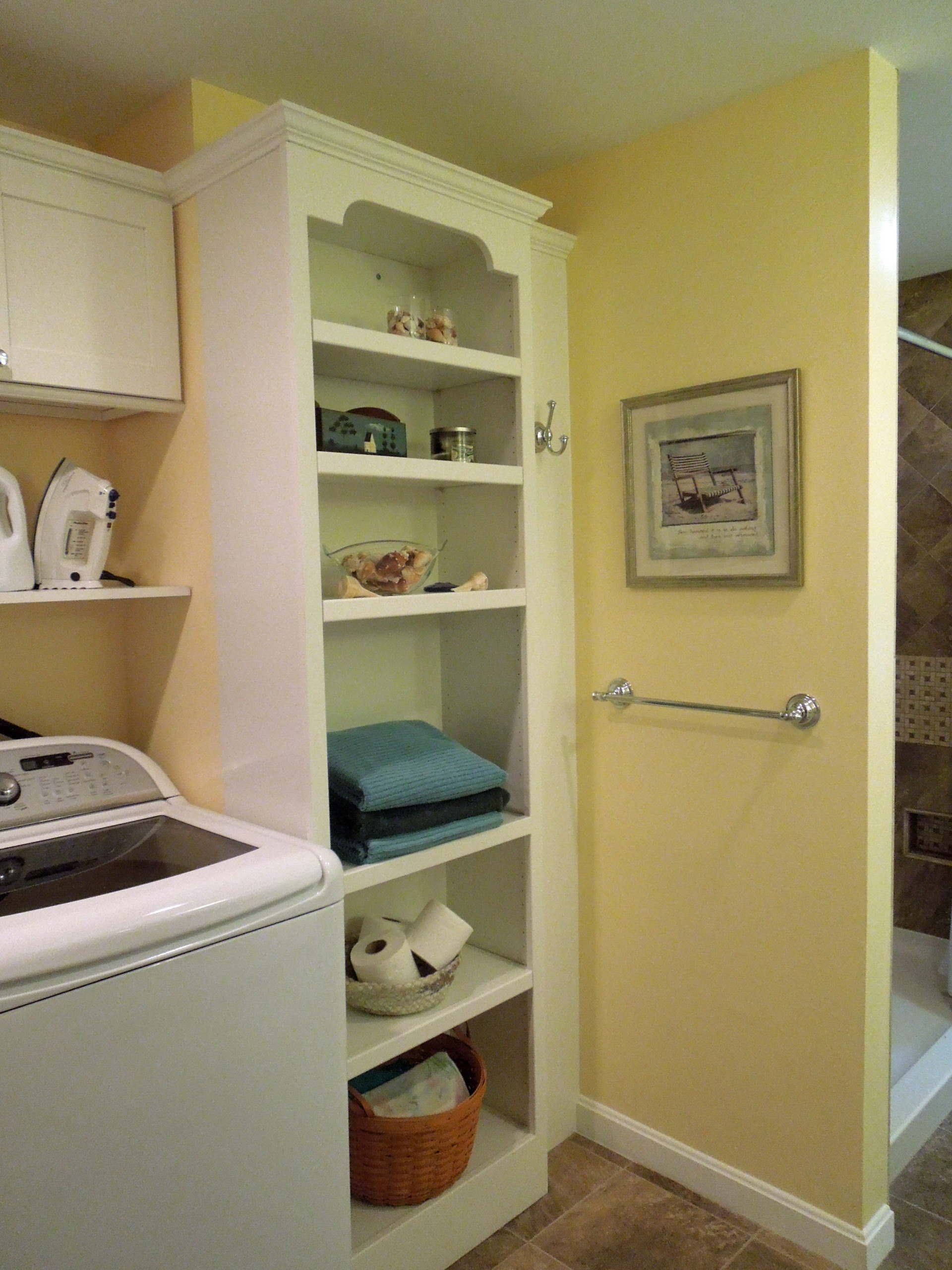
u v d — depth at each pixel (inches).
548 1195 80.2
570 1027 88.7
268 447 60.6
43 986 43.8
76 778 67.0
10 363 58.2
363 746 70.8
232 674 66.3
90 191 62.1
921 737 102.9
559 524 85.0
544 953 81.9
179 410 68.5
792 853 72.9
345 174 60.5
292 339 58.0
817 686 70.9
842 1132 71.0
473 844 71.2
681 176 76.2
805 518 70.7
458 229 68.4
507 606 73.2
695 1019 80.0
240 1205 51.8
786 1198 74.4
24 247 58.7
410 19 60.6
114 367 63.9
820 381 69.1
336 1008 57.0
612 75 68.4
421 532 81.7
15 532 64.2
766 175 71.1
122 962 46.6
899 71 68.8
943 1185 80.6
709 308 75.1
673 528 78.3
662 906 81.8
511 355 74.5
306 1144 55.3
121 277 64.1
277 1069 53.6
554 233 81.7
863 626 68.1
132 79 67.3
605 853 86.0
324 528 74.7
